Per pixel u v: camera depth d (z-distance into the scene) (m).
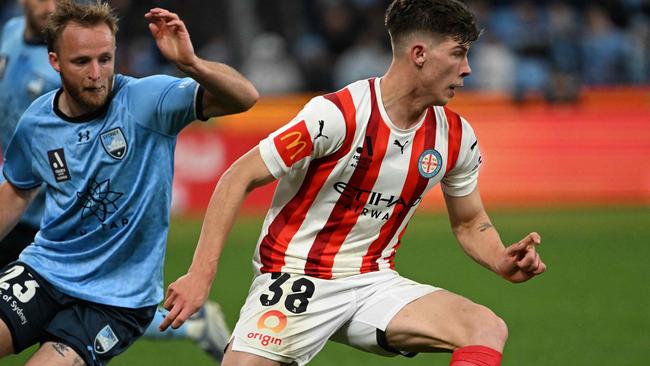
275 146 14.61
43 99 15.87
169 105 15.20
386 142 14.98
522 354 24.19
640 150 50.97
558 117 50.94
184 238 41.25
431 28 14.51
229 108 15.09
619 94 53.66
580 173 50.72
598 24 60.59
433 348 15.06
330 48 58.25
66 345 15.17
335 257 15.52
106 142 15.39
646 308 29.64
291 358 15.28
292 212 15.48
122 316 15.69
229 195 14.52
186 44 14.24
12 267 15.80
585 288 32.53
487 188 50.56
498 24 60.78
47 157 15.66
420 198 15.68
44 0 19.97
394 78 14.98
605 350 24.56
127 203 15.51
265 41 57.34
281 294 15.33
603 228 44.16
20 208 16.62
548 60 58.50
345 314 15.53
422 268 35.56
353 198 15.25
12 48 20.77
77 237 15.77
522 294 31.62
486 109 51.25
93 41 14.80
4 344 15.23
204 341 21.03
